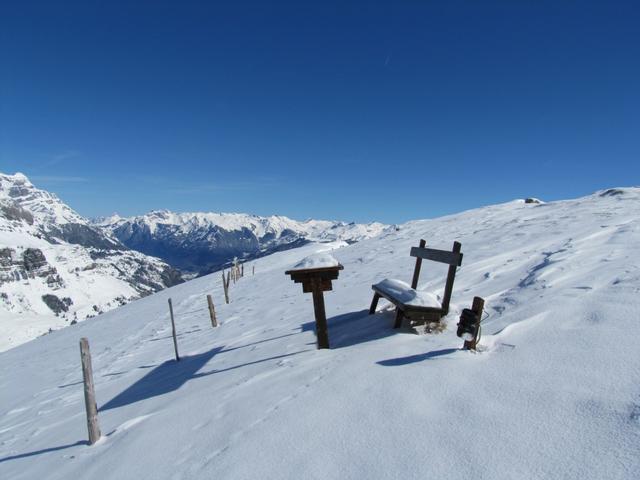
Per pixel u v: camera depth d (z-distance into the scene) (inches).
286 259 1681.8
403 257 656.4
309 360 221.8
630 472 94.8
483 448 113.7
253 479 122.6
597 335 165.5
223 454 141.6
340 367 191.9
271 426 150.7
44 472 191.8
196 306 804.6
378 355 197.2
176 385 267.7
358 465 117.8
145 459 159.2
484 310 247.3
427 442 121.2
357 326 288.2
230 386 215.6
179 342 470.9
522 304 231.9
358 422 139.5
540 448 109.7
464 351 182.1
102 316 1310.3
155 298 1323.8
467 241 626.2
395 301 250.4
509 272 337.7
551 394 132.6
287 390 181.3
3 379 625.3
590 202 784.9
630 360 142.1
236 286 971.9
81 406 315.6
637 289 202.7
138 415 226.4
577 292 222.8
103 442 203.0
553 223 586.6
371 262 693.3
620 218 488.1
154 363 390.3
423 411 137.8
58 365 607.5
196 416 185.8
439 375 160.4
